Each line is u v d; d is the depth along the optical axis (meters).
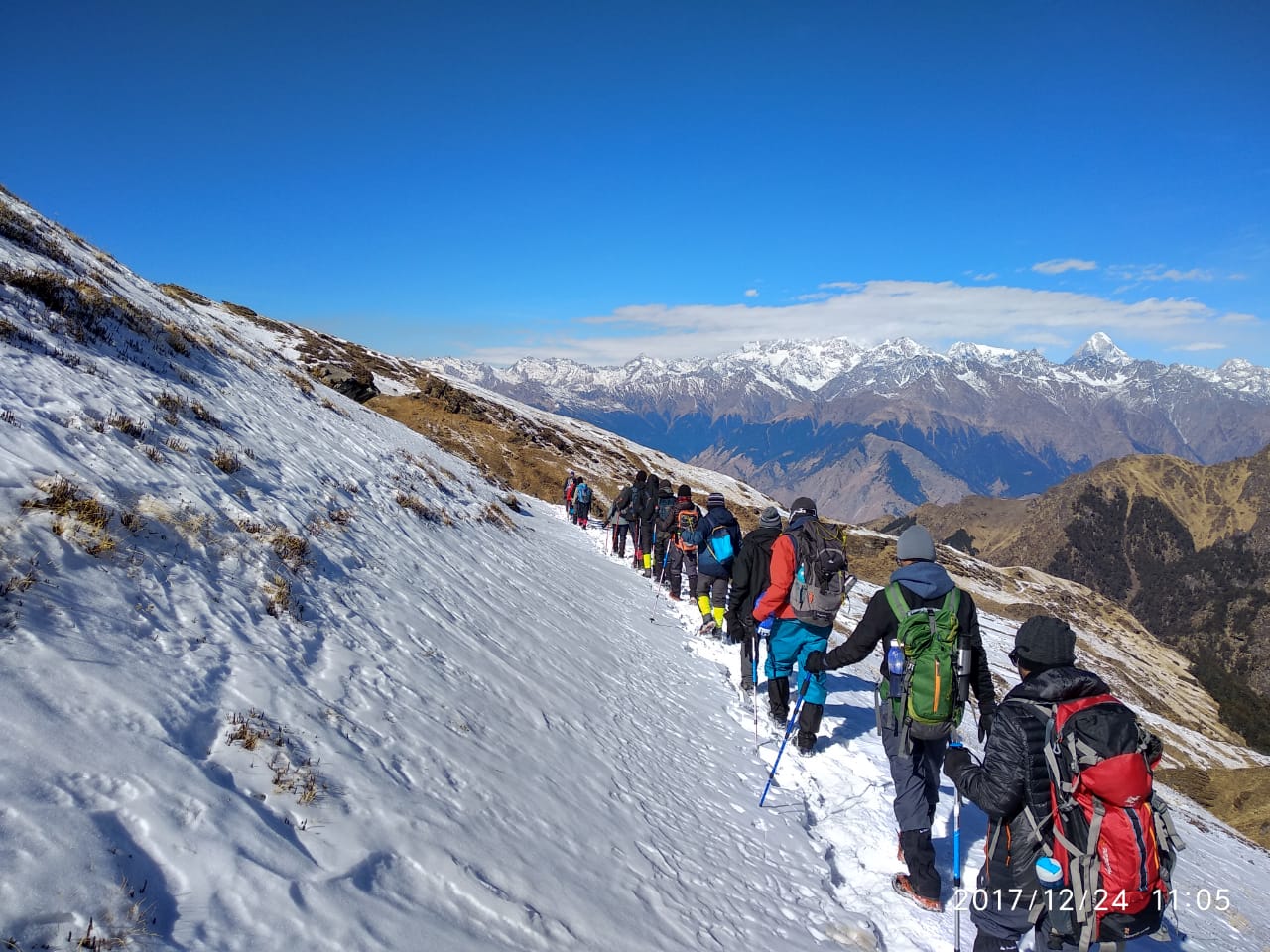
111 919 2.50
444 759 5.04
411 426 41.72
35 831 2.63
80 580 4.41
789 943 4.97
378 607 7.21
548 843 4.77
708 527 14.25
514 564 13.53
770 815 7.19
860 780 8.24
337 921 3.03
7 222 12.05
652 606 16.48
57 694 3.40
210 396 11.04
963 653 5.54
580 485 29.41
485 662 7.54
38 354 7.68
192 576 5.36
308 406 16.86
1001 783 4.07
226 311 57.94
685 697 10.39
